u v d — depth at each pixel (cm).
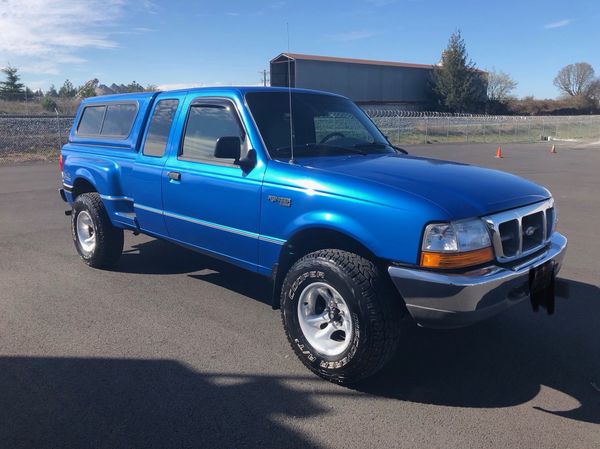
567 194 1211
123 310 486
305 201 370
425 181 354
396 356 402
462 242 318
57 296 520
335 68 5803
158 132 514
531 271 345
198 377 365
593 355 404
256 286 556
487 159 2234
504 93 7856
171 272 600
